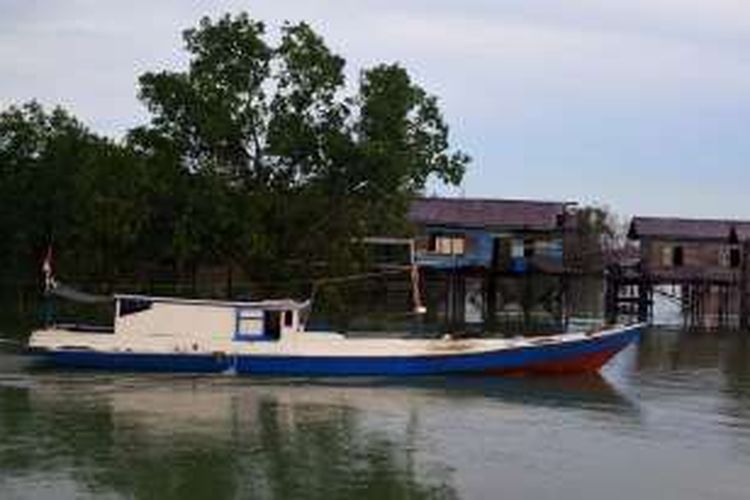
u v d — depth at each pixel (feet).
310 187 197.47
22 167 243.60
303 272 199.00
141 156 199.72
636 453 114.83
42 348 163.02
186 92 197.36
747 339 260.21
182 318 164.25
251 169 200.95
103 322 215.51
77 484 96.58
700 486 102.06
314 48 197.47
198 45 200.23
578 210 296.10
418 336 189.16
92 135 240.53
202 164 196.65
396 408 137.90
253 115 198.39
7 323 230.48
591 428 128.06
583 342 170.40
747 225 289.33
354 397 146.00
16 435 115.24
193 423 124.36
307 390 151.23
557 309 270.46
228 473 101.50
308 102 199.31
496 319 269.44
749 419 137.49
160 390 147.74
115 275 217.15
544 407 142.20
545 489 99.25
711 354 221.66
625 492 99.30
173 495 94.12
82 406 133.28
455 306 265.95
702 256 285.02
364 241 201.36
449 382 162.61
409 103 197.98
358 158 194.39
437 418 131.54
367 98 197.77
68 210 231.91
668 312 384.68
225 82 198.90
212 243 197.57
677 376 180.96
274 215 197.16
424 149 201.98
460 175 203.10
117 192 196.34
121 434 117.29
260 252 192.24
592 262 291.17
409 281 240.32
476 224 261.24
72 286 222.07
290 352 163.22
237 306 164.04
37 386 148.56
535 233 263.49
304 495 94.89
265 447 112.57
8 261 249.96
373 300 240.32
